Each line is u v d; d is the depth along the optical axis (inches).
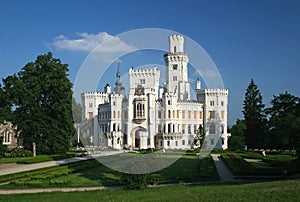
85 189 1273.4
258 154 3248.0
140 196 992.2
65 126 3038.9
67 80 3093.0
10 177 1589.6
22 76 3021.7
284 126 1616.6
